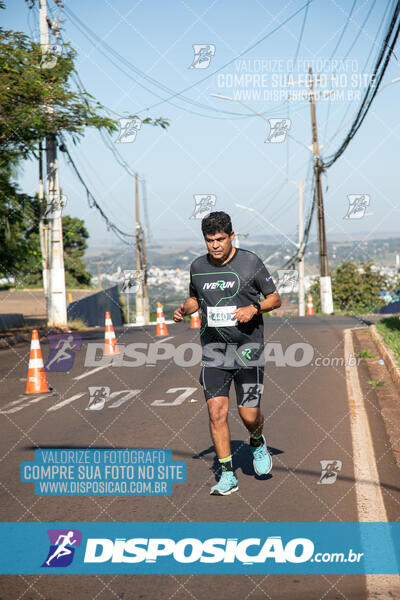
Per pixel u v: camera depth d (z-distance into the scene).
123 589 3.57
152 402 8.67
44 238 20.64
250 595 3.46
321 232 31.28
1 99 14.75
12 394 9.84
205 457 5.94
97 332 20.39
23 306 35.25
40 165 19.62
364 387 9.30
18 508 4.80
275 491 4.97
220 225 4.69
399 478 5.18
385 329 15.77
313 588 3.50
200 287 4.88
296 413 7.66
